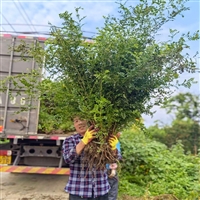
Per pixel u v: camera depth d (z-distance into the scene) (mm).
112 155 2330
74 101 2266
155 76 2234
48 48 2305
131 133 7660
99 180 2488
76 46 2273
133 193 4523
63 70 2371
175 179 4984
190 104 15906
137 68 2105
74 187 2412
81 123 2494
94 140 2297
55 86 2391
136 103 2309
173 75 2199
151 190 4625
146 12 2342
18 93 2725
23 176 6531
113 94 2273
